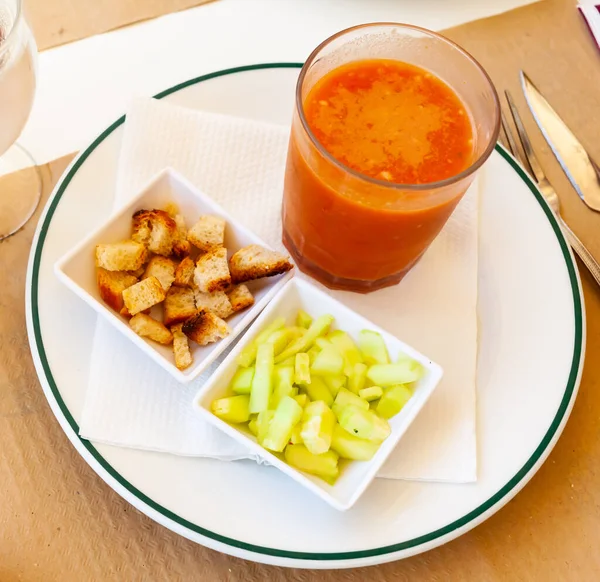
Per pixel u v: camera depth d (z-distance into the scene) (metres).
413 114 0.87
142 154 1.02
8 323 0.95
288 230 1.00
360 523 0.83
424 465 0.87
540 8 1.30
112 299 0.90
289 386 0.86
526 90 1.20
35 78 0.89
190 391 0.89
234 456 0.85
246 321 0.90
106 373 0.87
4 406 0.90
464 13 1.28
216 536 0.80
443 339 0.97
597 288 1.07
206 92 1.10
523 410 0.93
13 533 0.83
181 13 1.22
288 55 1.21
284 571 0.85
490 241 1.05
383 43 0.88
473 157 0.85
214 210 0.97
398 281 1.01
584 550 0.89
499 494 0.86
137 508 0.82
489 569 0.87
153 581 0.83
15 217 1.02
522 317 1.00
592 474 0.94
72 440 0.84
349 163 0.82
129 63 1.17
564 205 1.12
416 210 0.81
